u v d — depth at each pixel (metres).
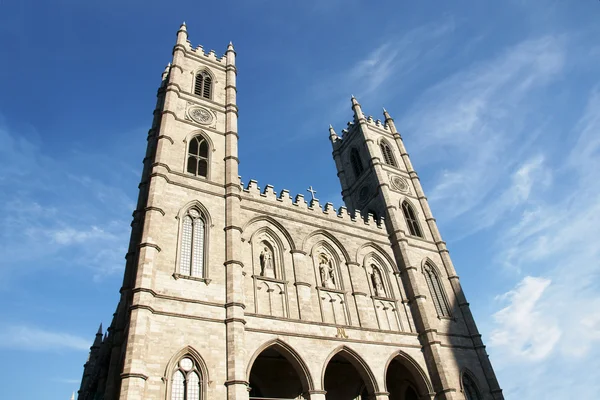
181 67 50.19
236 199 40.97
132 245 41.06
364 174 62.44
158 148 40.19
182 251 35.69
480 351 47.62
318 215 47.47
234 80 53.56
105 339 43.53
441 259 55.03
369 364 38.53
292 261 41.69
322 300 40.72
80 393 52.81
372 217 52.78
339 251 46.28
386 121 71.94
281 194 46.38
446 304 50.34
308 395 33.97
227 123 47.81
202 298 33.41
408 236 54.03
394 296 46.38
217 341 31.89
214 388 29.75
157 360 28.91
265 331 34.72
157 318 30.56
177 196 38.34
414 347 43.03
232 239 37.66
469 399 43.56
